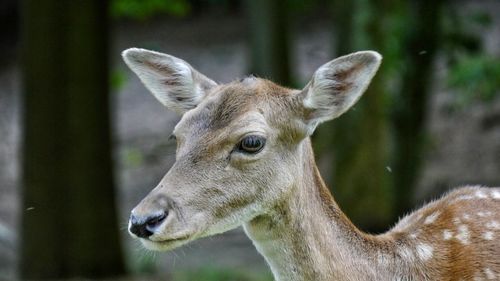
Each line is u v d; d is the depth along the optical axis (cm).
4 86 3077
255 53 2002
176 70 748
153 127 2705
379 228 1783
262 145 674
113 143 1548
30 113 1491
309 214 697
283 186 685
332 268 699
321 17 3412
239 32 3388
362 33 1742
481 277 719
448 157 2327
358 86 711
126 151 2536
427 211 766
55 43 1471
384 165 1794
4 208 2173
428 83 1875
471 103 2345
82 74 1485
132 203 2170
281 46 1991
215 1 2998
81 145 1500
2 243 1777
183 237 653
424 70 1858
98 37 1491
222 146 670
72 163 1501
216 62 3073
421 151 1906
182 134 685
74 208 1510
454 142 2409
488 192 773
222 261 1636
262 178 677
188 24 3497
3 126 2747
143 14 1988
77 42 1477
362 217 1781
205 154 669
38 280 1511
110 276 1530
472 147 2367
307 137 711
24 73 1497
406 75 1864
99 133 1512
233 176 670
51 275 1512
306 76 2781
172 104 755
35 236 1510
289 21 2131
